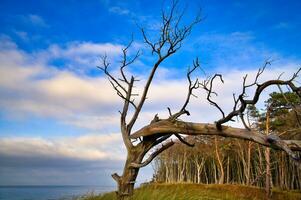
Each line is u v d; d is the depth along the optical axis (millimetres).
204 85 11602
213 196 16859
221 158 68750
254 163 65625
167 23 13812
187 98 12508
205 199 15148
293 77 10648
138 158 13062
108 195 14297
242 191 38625
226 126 11789
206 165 85688
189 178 82812
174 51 13672
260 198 36812
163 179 91562
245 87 10734
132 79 13852
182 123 12383
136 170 13047
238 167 71875
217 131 11812
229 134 11656
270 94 38406
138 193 13398
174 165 89188
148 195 13156
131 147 13203
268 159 37406
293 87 10633
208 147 70562
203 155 75500
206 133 12047
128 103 13750
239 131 11484
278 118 43031
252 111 46406
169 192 13766
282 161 56000
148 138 13125
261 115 46438
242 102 10930
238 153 67438
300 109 11602
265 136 10906
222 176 59031
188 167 86125
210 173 83812
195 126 12148
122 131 13562
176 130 12430
